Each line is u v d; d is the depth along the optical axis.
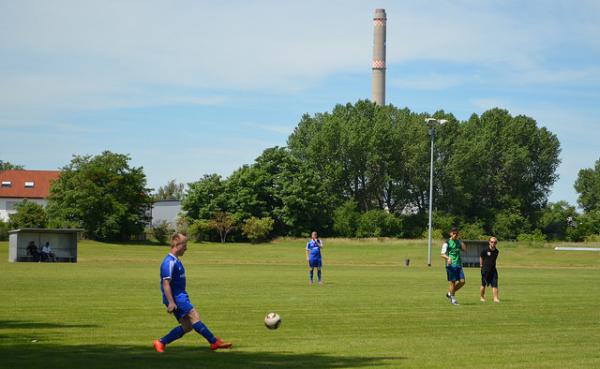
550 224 136.88
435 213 130.88
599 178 163.62
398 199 135.25
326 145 131.50
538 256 88.06
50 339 16.58
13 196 150.00
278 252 95.25
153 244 106.88
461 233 126.38
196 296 28.81
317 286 35.59
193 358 14.09
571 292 33.66
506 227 130.75
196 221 117.88
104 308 23.45
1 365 12.95
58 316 21.17
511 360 14.21
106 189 108.12
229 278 42.25
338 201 131.62
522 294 32.19
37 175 155.25
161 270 14.61
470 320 21.34
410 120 133.38
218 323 20.02
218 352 14.94
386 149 129.62
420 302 27.08
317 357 14.38
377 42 145.62
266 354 14.73
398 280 42.12
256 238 117.88
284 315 22.09
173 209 141.88
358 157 131.00
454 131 131.75
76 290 30.86
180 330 14.87
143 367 12.95
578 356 14.82
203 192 121.00
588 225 132.12
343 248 102.50
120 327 18.81
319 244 37.91
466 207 135.38
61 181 109.19
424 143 127.62
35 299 26.52
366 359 14.16
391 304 26.09
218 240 120.88
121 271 48.22
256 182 122.44
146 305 24.44
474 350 15.48
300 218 126.06
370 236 125.81
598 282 42.59
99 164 109.31
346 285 36.72
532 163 138.00
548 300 28.78
